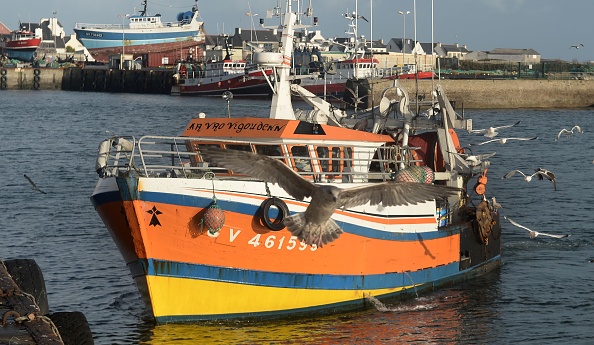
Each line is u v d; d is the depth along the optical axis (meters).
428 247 23.56
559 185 44.78
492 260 27.05
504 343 19.89
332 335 20.05
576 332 20.66
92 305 22.44
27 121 87.62
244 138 21.73
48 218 34.59
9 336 12.23
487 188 43.94
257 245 19.78
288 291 20.55
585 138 70.81
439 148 25.45
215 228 18.88
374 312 21.89
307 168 21.86
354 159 21.28
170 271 19.27
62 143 64.88
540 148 62.38
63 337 14.18
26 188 42.34
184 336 19.53
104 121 86.56
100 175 20.39
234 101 129.12
